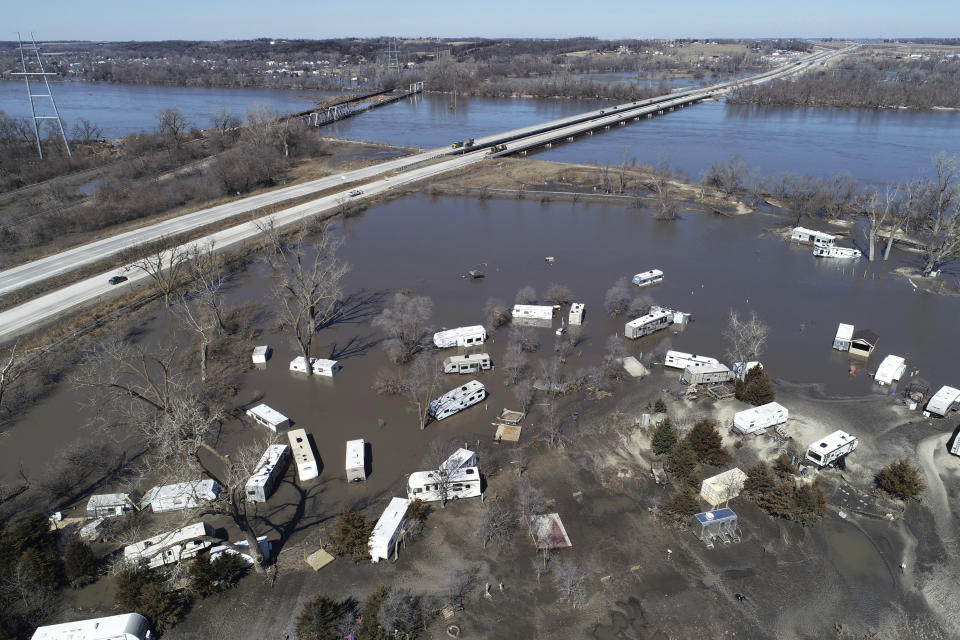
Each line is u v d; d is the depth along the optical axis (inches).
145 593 1849.2
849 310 3855.8
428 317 3828.7
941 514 2244.1
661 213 5625.0
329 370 3176.7
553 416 2827.3
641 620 1843.0
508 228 5536.4
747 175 6510.8
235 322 3772.1
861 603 1904.5
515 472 2468.0
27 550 1957.4
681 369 3198.8
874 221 4687.5
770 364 3250.5
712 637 1792.6
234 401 2994.6
